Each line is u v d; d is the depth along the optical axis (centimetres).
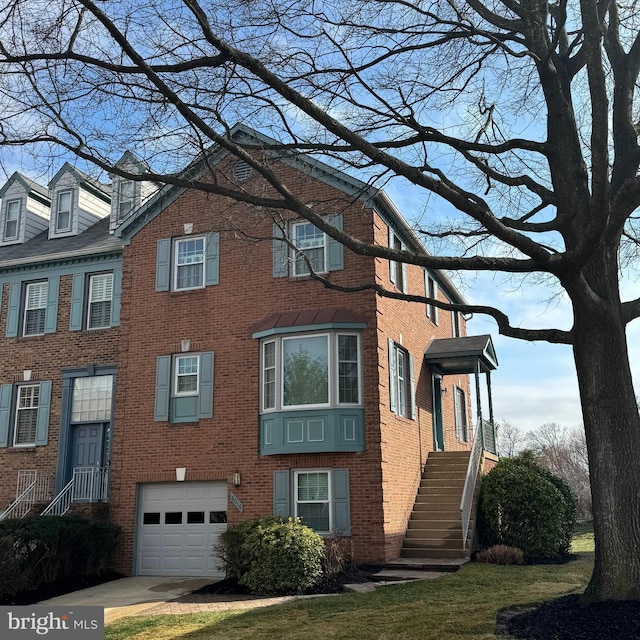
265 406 1593
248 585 1259
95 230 2138
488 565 1366
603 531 811
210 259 1720
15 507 1791
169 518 1636
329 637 836
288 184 1664
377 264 1588
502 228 793
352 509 1470
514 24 952
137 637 912
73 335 1928
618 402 838
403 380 1786
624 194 860
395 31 931
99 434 1850
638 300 901
